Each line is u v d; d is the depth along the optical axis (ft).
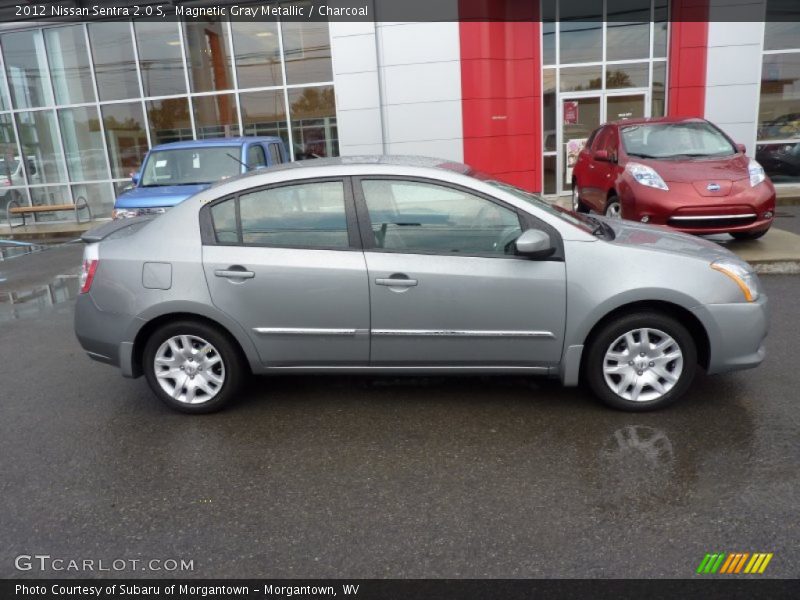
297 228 13.52
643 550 9.13
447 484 11.09
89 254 14.24
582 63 45.68
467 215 13.17
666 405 13.34
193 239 13.67
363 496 10.84
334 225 13.41
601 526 9.71
